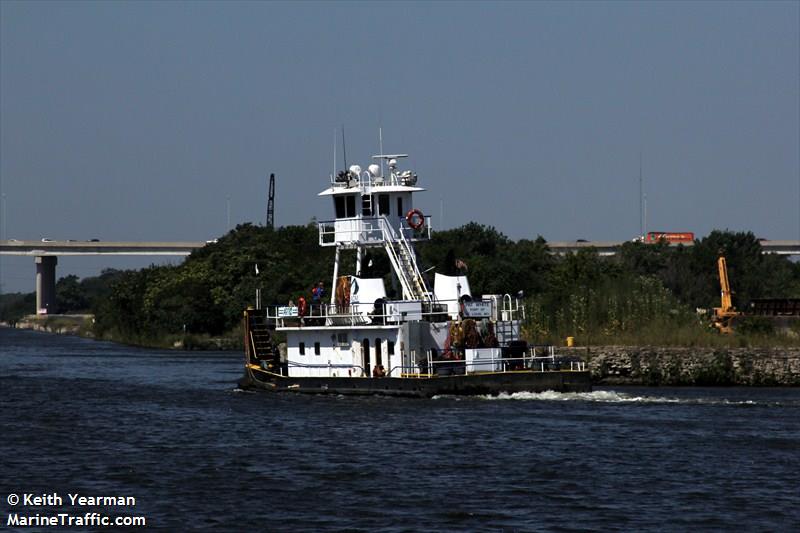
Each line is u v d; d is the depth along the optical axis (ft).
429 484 559.38
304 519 500.33
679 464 593.42
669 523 488.02
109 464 631.15
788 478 562.25
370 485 560.20
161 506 529.86
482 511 508.12
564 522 490.49
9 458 654.53
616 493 536.42
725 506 513.45
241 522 497.87
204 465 620.90
